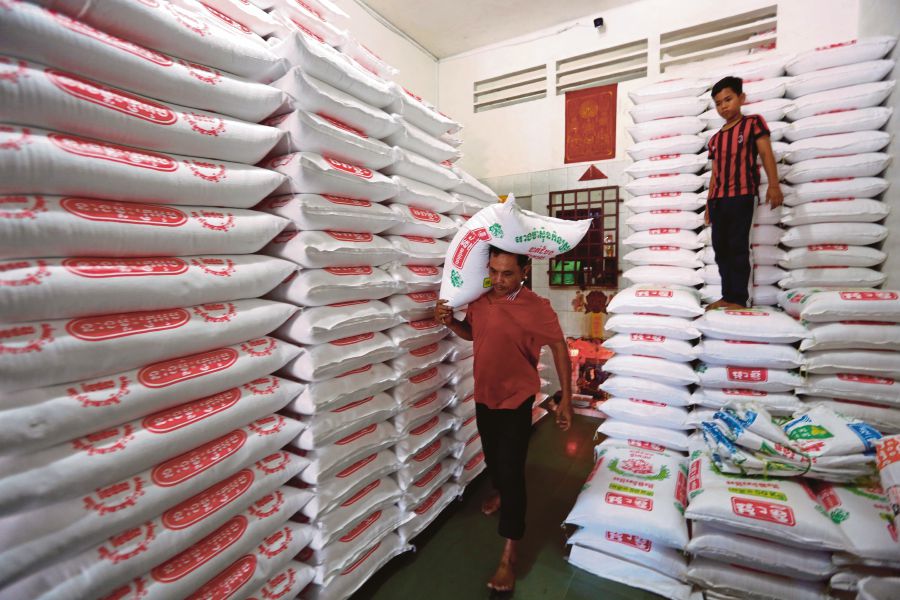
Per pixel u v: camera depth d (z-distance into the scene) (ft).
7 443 2.43
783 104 7.84
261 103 3.89
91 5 2.80
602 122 11.65
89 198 2.92
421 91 13.23
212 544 3.53
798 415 5.85
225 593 3.54
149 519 3.11
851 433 5.01
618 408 7.39
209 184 3.50
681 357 7.07
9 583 2.52
